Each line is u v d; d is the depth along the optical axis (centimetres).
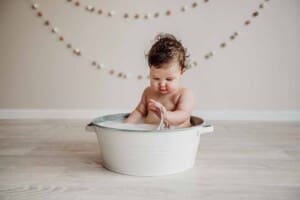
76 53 223
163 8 217
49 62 225
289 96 221
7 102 226
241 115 223
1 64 224
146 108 118
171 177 95
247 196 82
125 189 86
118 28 221
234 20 216
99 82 225
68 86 226
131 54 223
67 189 86
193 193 83
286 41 216
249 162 111
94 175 97
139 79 224
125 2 217
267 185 89
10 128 178
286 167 106
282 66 219
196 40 219
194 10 216
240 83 222
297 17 213
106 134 95
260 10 214
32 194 83
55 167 104
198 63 221
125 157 95
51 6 219
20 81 225
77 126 185
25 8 219
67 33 221
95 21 220
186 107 106
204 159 114
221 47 219
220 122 205
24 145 135
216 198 81
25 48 223
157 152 93
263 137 155
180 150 96
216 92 223
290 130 175
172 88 106
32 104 227
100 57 224
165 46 103
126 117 123
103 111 227
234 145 137
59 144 137
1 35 221
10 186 88
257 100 223
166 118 101
